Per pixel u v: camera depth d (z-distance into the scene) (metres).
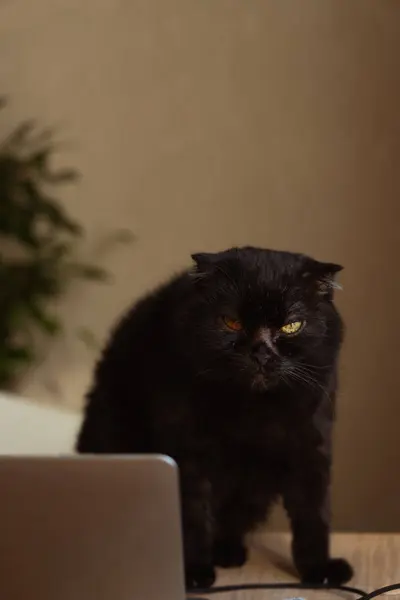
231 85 1.98
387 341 1.90
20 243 2.06
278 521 1.41
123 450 1.11
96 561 0.63
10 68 2.12
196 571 1.00
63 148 2.11
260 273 1.03
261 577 1.04
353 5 1.88
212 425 1.01
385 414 1.91
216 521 1.11
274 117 1.96
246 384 1.00
